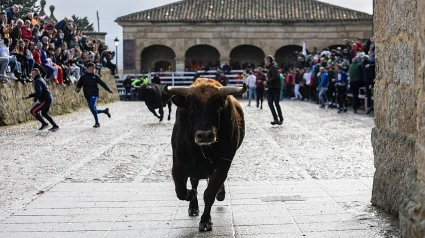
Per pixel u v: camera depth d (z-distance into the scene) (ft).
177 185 20.15
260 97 89.71
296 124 61.93
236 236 18.65
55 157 37.83
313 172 30.76
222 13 166.30
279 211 21.83
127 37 164.14
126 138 49.52
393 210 20.42
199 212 21.95
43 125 57.67
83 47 103.40
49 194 25.67
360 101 86.94
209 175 19.89
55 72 77.71
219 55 167.94
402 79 19.38
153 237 18.72
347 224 19.66
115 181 28.94
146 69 169.07
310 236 18.42
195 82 19.07
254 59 170.09
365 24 162.81
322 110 85.56
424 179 14.61
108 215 21.66
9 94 62.49
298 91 121.29
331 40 164.35
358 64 75.20
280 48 168.14
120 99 138.21
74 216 21.56
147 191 26.18
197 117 18.11
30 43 68.59
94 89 60.08
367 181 27.66
